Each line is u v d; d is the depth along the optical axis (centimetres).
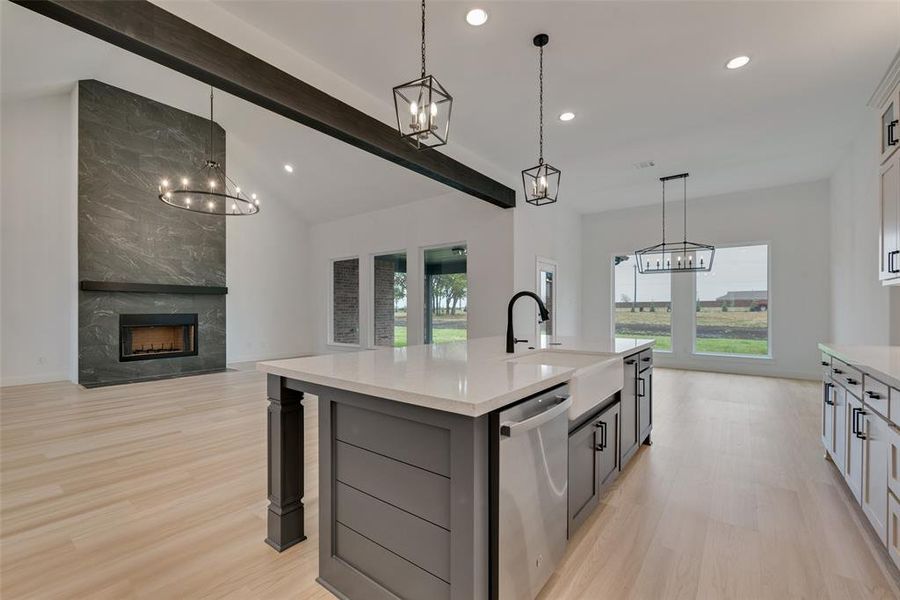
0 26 366
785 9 254
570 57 307
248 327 792
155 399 475
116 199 573
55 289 575
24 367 554
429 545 139
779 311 625
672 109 385
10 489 252
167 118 618
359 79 338
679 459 304
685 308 700
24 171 553
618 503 237
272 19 267
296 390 187
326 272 857
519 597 145
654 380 600
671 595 163
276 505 195
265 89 282
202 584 170
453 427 130
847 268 496
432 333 694
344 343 835
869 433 204
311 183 740
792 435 357
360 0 250
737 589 166
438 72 327
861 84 340
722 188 639
